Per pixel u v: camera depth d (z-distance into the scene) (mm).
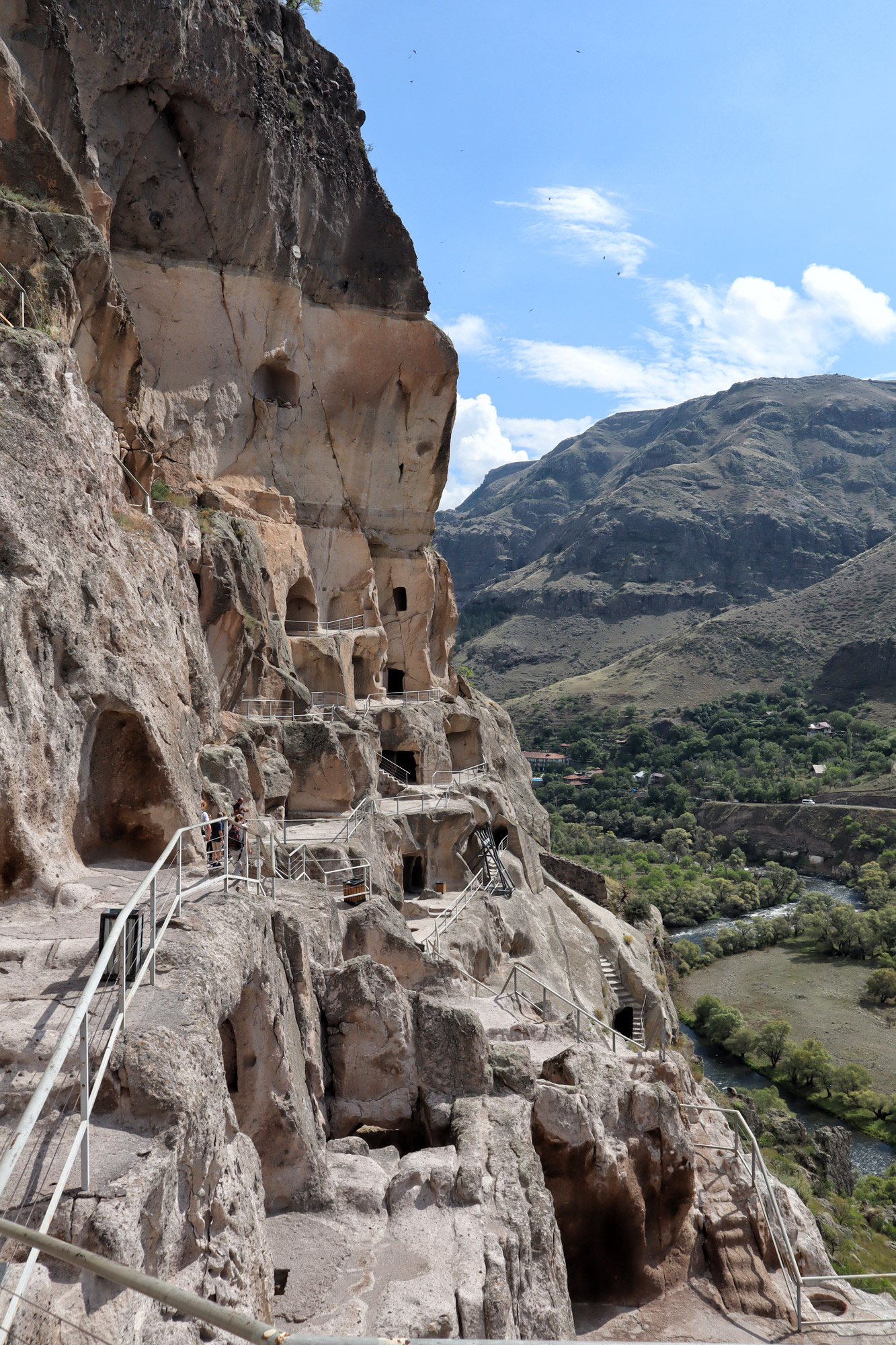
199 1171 7879
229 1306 7910
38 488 12609
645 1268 15133
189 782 15242
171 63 30250
